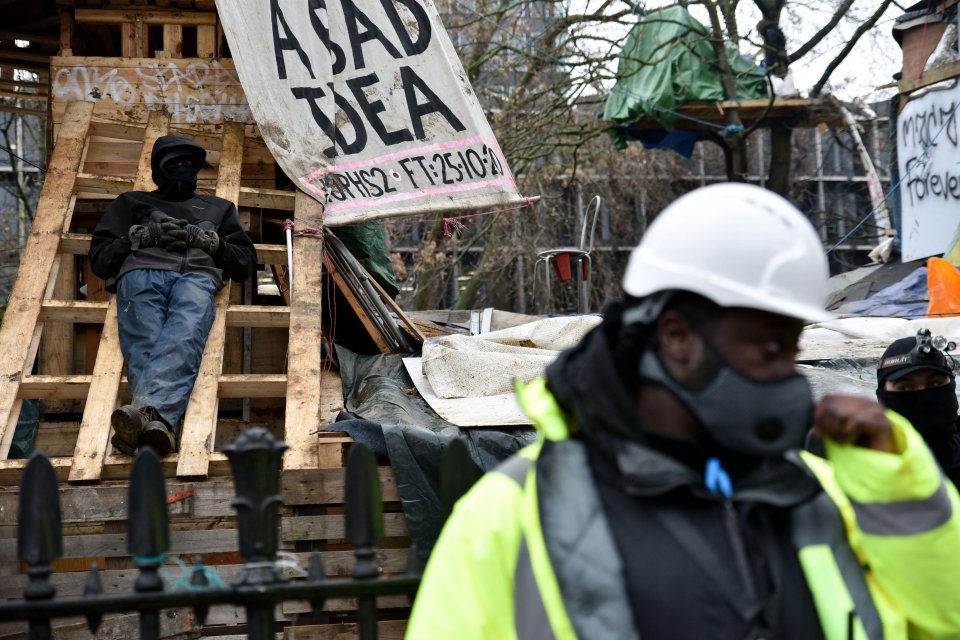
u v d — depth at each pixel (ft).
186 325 18.90
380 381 20.98
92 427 17.90
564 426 5.78
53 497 6.93
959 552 5.62
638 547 5.36
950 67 37.55
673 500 5.49
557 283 73.20
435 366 20.20
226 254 20.43
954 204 37.01
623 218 77.51
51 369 23.31
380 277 29.01
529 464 5.79
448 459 7.82
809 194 81.92
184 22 26.12
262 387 19.49
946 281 26.76
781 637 5.36
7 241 69.41
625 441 5.57
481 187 24.41
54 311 20.10
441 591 5.57
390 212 23.94
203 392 18.78
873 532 5.71
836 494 6.10
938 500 5.62
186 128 25.38
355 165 24.17
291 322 20.65
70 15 26.40
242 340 23.99
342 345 26.13
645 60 50.98
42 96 36.17
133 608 6.88
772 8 58.59
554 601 5.28
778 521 5.74
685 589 5.27
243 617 16.61
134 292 19.36
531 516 5.49
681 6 51.49
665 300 5.55
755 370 5.40
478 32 60.80
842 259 84.43
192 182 20.95
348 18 24.68
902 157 40.37
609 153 74.49
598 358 5.58
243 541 7.14
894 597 5.80
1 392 18.52
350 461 7.48
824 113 55.62
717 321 5.41
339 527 16.65
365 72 24.56
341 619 16.58
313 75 24.41
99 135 24.35
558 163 68.59
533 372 20.31
